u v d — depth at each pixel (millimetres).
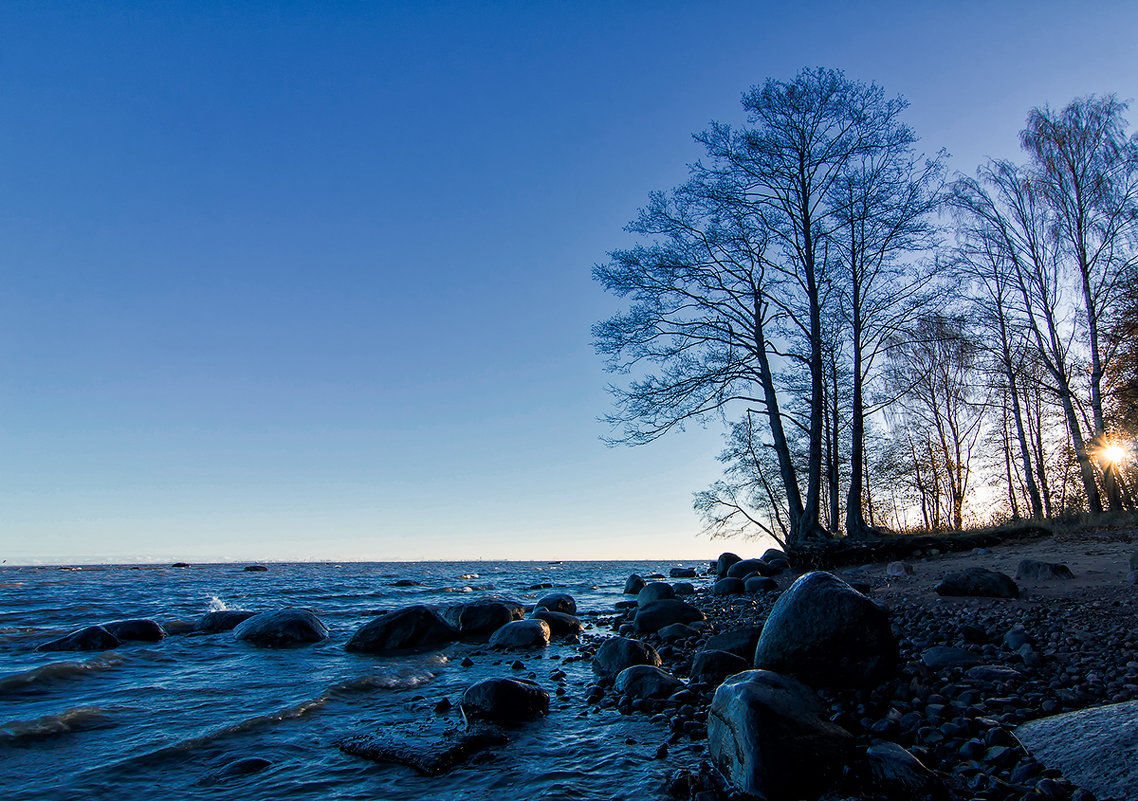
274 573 55594
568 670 8773
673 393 19406
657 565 103312
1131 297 18078
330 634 12719
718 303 19453
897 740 4934
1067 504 24281
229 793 4566
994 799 3963
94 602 21406
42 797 4520
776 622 6367
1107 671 5941
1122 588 8875
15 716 6613
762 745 4324
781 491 24453
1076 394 20844
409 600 22109
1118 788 3812
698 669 7316
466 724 5852
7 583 34219
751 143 19125
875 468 27688
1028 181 19797
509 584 32031
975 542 15586
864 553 15703
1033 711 5199
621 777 4707
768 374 18828
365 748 5316
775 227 19391
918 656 6887
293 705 6910
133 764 5168
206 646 11336
